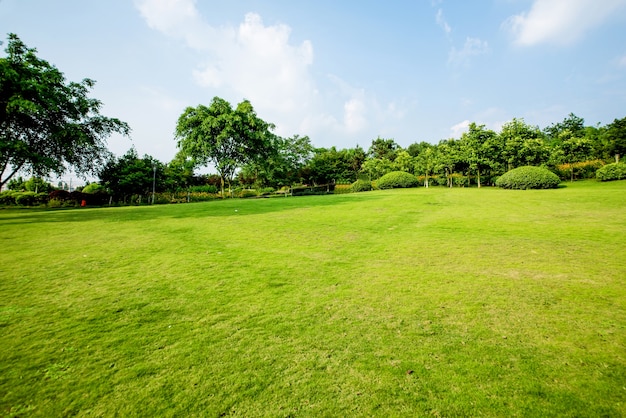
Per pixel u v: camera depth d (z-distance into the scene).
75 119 22.00
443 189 24.80
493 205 13.48
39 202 26.88
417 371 2.54
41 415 2.14
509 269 5.11
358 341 3.03
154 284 4.71
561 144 28.69
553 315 3.45
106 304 4.00
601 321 3.29
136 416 2.14
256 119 33.84
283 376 2.53
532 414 2.05
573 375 2.44
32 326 3.41
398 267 5.41
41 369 2.65
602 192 15.67
